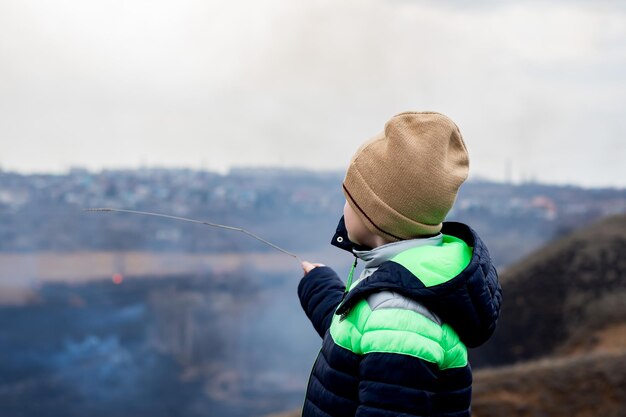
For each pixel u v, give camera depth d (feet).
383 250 7.77
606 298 147.84
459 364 7.51
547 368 74.49
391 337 7.07
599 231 171.83
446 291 7.14
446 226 8.69
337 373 7.49
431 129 7.62
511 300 160.04
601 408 67.87
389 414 6.92
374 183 7.69
